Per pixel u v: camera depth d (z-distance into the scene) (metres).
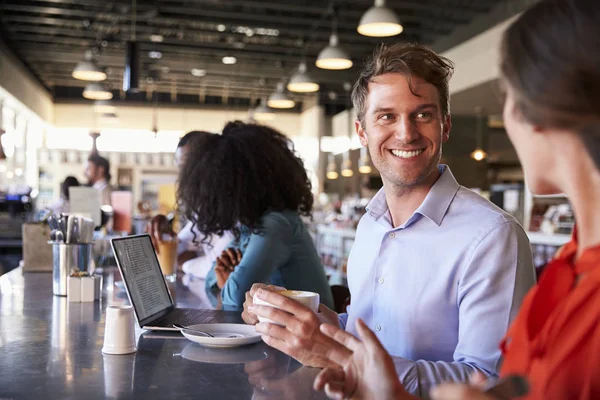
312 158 18.06
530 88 0.67
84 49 13.12
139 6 9.94
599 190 0.68
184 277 3.27
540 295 0.72
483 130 13.96
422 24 11.29
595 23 0.63
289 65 14.64
